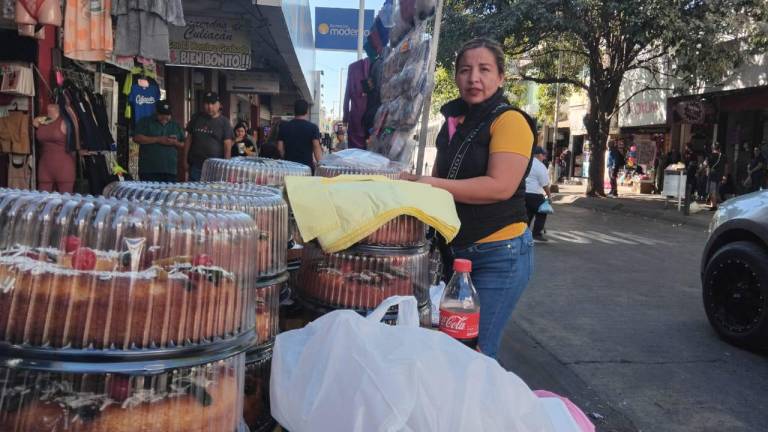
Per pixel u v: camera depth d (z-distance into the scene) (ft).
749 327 16.88
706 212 58.03
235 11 28.12
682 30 52.90
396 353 4.88
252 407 6.61
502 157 8.23
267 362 6.83
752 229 17.08
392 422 4.56
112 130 28.99
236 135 37.78
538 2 55.11
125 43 15.60
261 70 49.24
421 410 4.67
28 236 4.27
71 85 22.99
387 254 7.54
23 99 21.18
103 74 27.55
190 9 28.07
